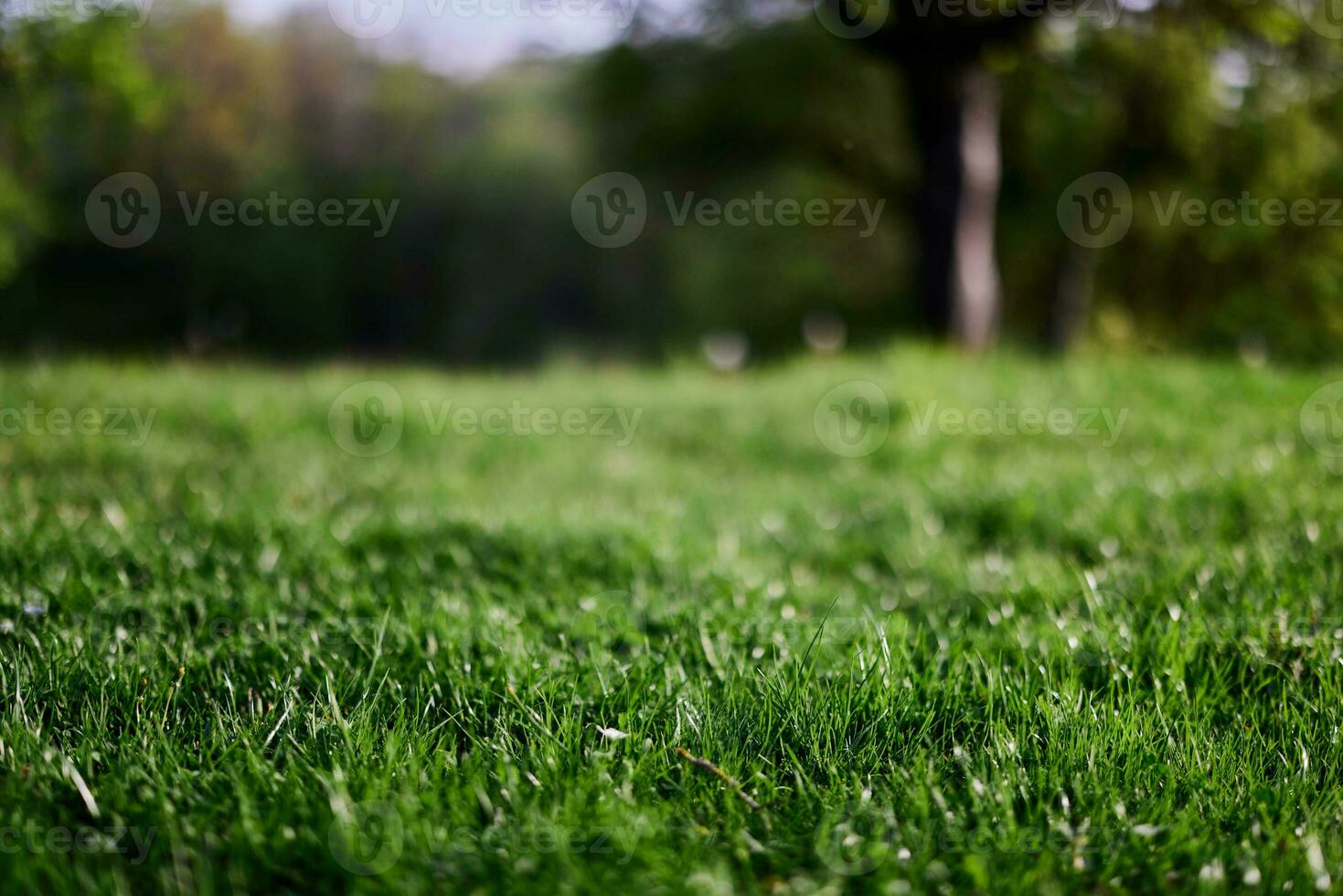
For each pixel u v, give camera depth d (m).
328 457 6.98
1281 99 17.19
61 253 28.20
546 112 34.81
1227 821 2.27
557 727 2.61
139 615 3.44
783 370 12.15
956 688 2.75
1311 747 2.57
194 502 5.06
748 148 21.25
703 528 5.52
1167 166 18.70
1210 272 20.98
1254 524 4.62
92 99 9.87
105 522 4.47
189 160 28.06
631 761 2.39
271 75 30.39
